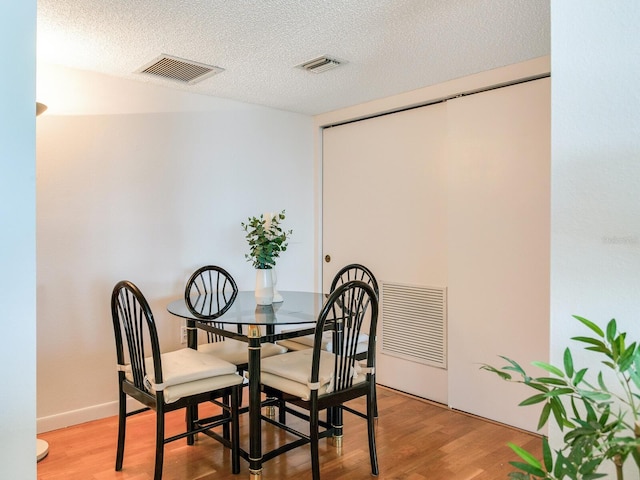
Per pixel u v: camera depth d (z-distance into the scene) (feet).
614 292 3.28
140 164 10.55
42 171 9.21
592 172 3.39
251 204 12.59
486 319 9.93
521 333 9.39
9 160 3.93
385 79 10.36
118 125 10.21
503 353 9.64
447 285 10.79
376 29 7.79
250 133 12.54
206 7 7.02
